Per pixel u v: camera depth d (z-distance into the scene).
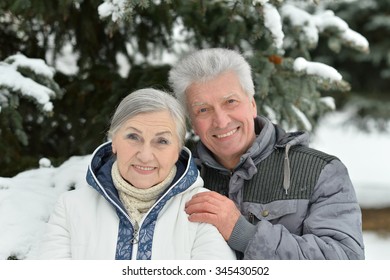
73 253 2.50
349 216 2.70
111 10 3.28
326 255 2.56
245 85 2.89
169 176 2.56
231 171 2.95
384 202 9.94
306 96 4.10
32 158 4.25
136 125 2.46
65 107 4.34
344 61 10.09
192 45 4.66
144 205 2.52
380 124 11.12
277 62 4.12
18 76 3.46
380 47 9.62
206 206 2.54
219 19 4.18
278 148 2.92
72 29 4.30
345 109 10.73
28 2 3.58
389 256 6.38
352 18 9.55
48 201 3.17
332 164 2.78
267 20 3.63
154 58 4.77
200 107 2.88
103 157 2.79
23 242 2.91
